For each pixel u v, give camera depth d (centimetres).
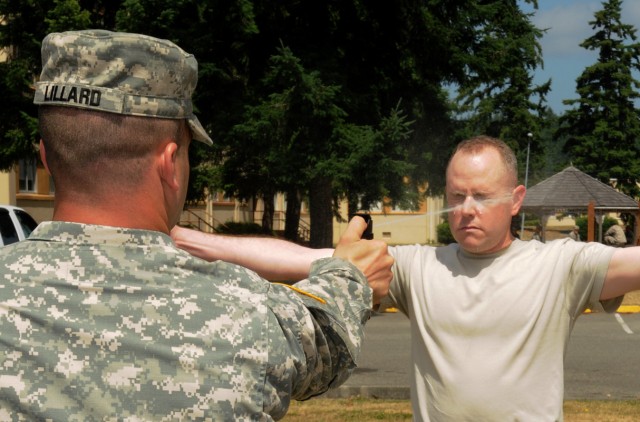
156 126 158
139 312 150
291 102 1661
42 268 153
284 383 155
